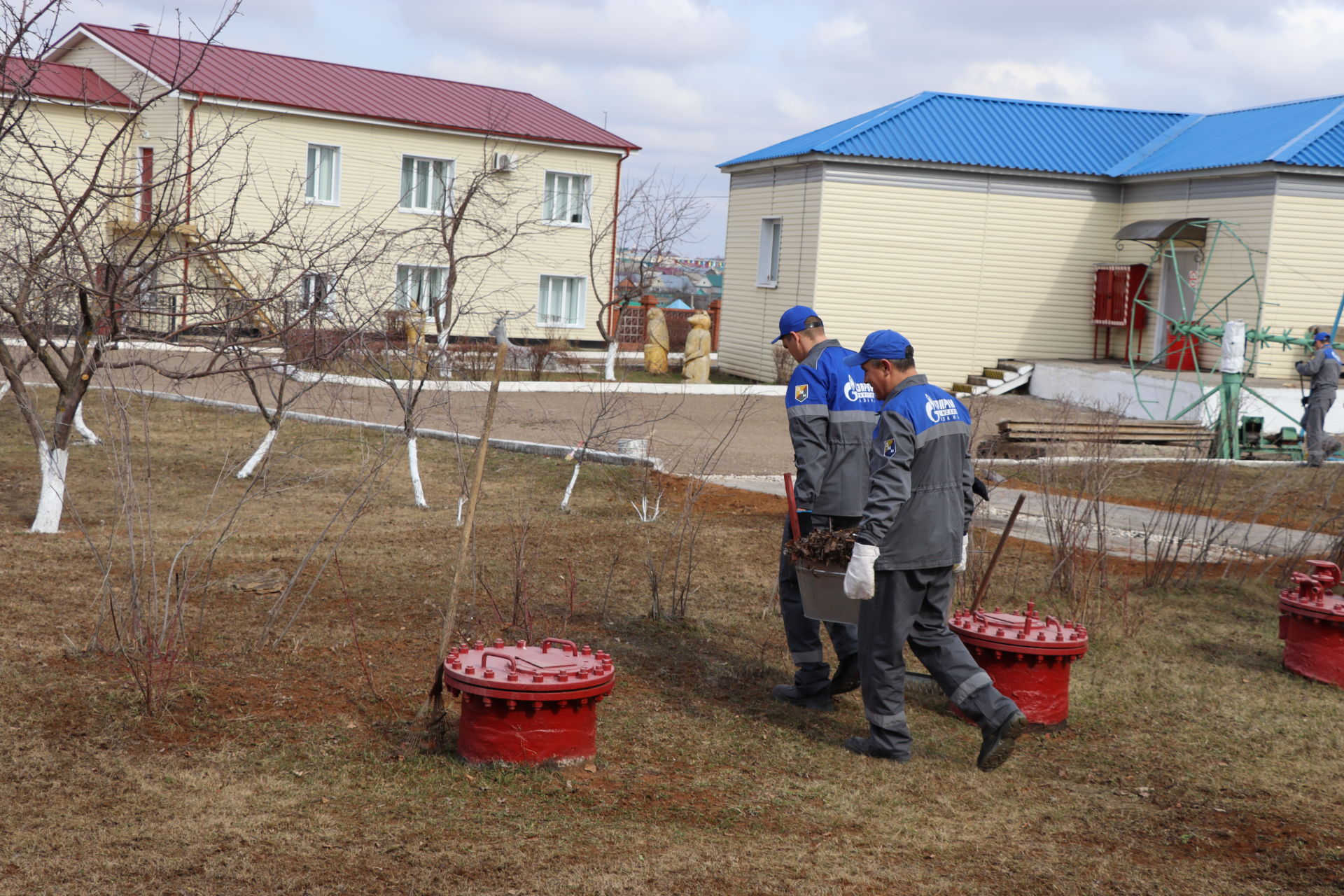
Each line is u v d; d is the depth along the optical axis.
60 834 3.68
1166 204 23.52
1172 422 17.61
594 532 9.62
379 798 4.15
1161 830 4.32
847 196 23.92
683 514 9.10
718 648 6.61
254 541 8.71
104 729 4.58
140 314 9.38
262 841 3.74
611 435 15.55
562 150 31.25
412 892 3.44
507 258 30.39
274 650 5.82
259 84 27.17
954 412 4.87
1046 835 4.23
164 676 5.19
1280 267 21.11
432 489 11.68
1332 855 4.10
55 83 24.47
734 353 28.12
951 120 25.33
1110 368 23.08
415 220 29.44
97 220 7.83
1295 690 6.30
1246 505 12.69
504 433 15.36
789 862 3.83
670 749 4.93
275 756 4.49
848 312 24.19
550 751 4.49
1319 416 16.64
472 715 4.49
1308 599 6.60
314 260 8.69
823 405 5.55
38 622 5.95
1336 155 20.98
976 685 4.85
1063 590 8.10
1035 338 24.89
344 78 30.00
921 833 4.17
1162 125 26.59
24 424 14.31
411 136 29.14
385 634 6.28
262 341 8.57
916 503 4.78
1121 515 11.89
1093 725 5.63
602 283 32.59
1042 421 16.17
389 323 10.58
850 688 5.89
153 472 11.93
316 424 15.19
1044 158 24.50
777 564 8.81
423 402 16.67
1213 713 5.88
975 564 8.13
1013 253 24.56
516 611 6.71
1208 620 7.75
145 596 6.69
